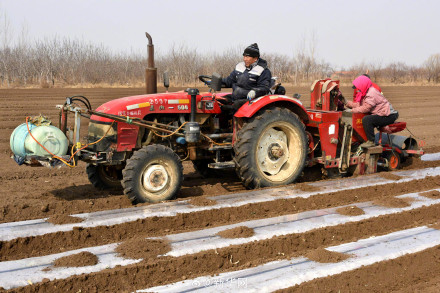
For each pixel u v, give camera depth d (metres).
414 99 20.97
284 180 5.75
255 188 5.60
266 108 5.57
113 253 3.72
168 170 5.09
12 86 24.66
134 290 3.22
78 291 3.17
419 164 7.40
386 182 6.05
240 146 5.41
